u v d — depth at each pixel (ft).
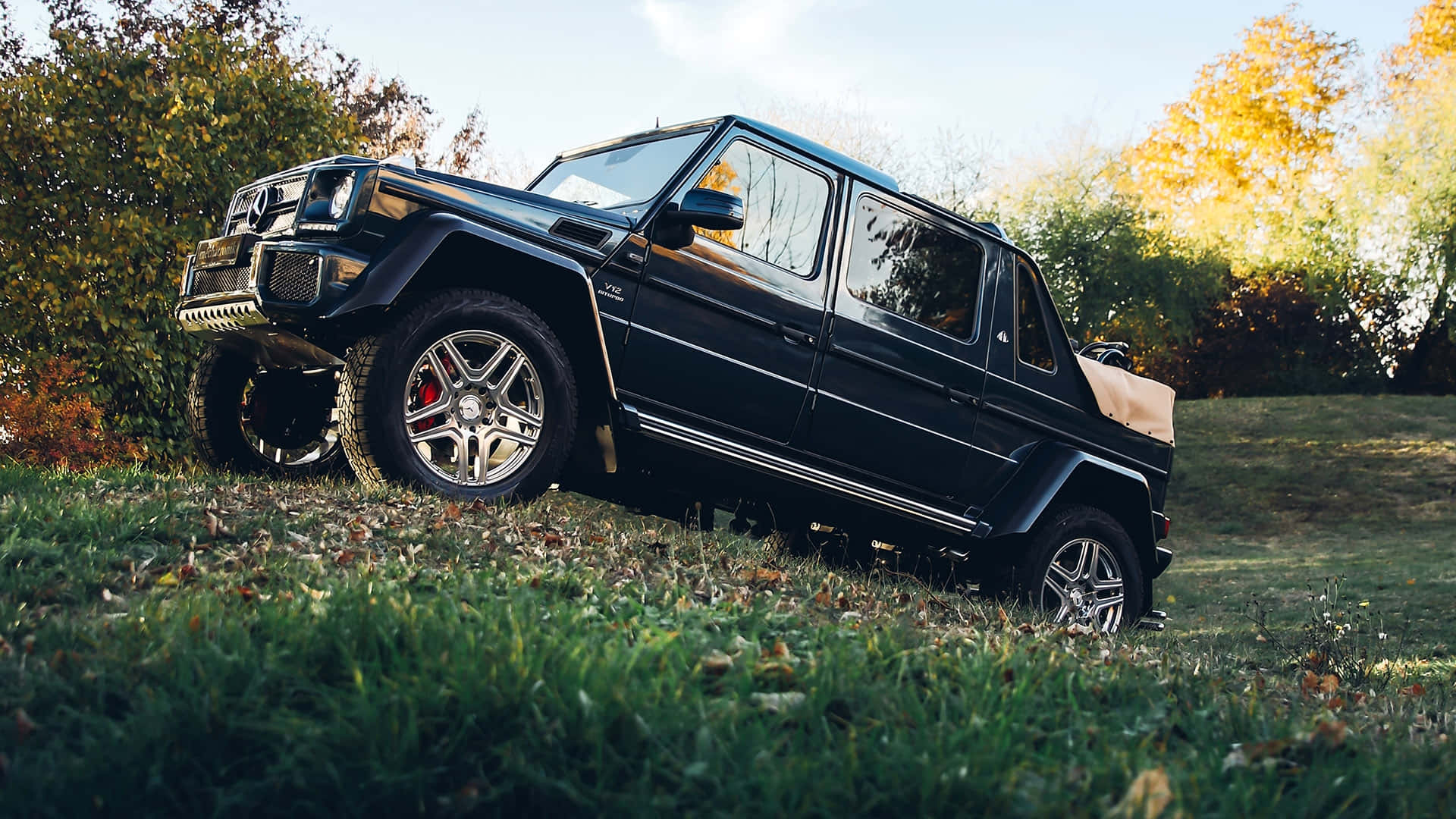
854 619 11.60
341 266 13.12
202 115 42.50
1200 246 116.16
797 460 16.60
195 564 10.73
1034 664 9.62
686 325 15.35
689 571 13.37
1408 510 68.90
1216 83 123.34
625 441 15.05
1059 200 110.01
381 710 6.72
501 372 14.82
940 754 6.79
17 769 6.02
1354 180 116.26
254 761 6.47
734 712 7.34
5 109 41.32
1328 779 7.41
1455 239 112.98
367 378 13.34
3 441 40.09
